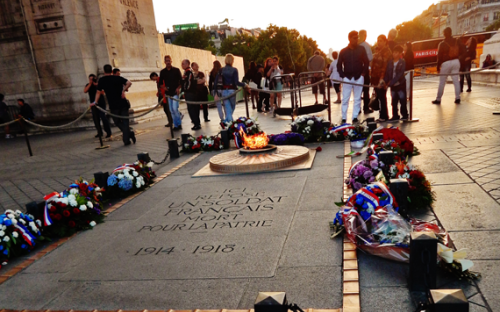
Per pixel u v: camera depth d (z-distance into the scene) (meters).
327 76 13.53
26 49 15.84
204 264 3.17
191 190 5.35
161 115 18.03
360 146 6.74
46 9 15.20
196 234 3.81
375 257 2.96
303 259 3.06
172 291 2.81
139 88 17.17
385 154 4.17
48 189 6.45
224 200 4.75
